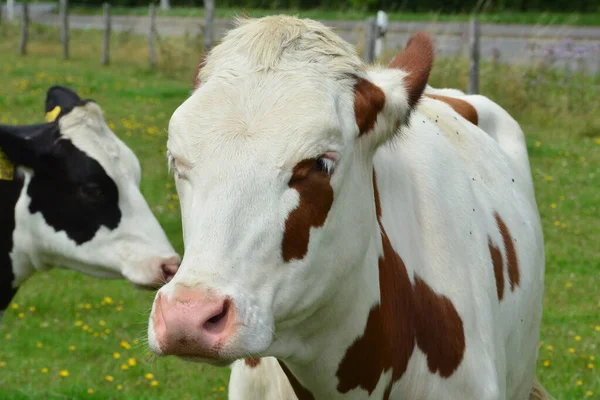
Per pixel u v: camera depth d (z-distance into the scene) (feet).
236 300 8.58
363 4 108.88
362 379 10.57
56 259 19.67
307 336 10.05
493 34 85.76
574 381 22.45
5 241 19.52
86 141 19.29
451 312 11.84
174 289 8.50
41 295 28.53
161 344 8.43
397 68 10.53
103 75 70.59
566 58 53.93
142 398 21.38
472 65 50.52
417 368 11.35
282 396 11.32
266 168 8.95
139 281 19.04
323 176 9.22
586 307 27.61
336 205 9.44
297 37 9.71
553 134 48.78
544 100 51.55
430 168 12.64
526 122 50.85
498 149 15.42
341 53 9.75
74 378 22.82
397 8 113.80
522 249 14.21
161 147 44.47
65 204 19.20
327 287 9.63
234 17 10.76
